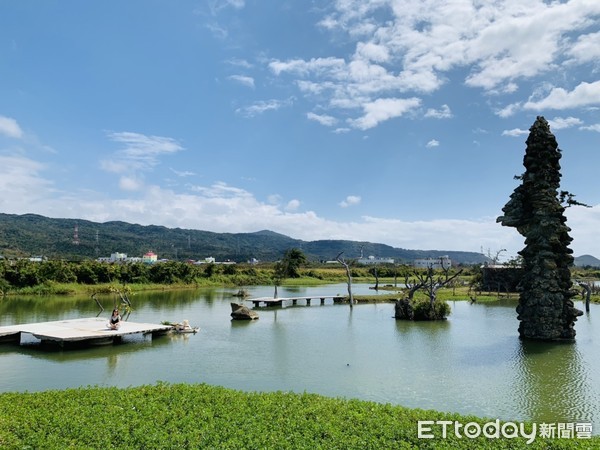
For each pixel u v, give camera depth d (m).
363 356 28.77
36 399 16.12
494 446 12.61
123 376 23.27
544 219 34.97
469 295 76.62
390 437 13.06
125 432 13.09
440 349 31.27
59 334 30.50
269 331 39.09
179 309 54.81
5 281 66.75
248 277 116.75
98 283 80.62
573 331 34.56
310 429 13.59
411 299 49.34
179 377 23.19
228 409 15.34
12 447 11.95
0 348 30.16
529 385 22.30
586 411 18.52
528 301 35.59
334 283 121.38
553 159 36.03
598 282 133.88
